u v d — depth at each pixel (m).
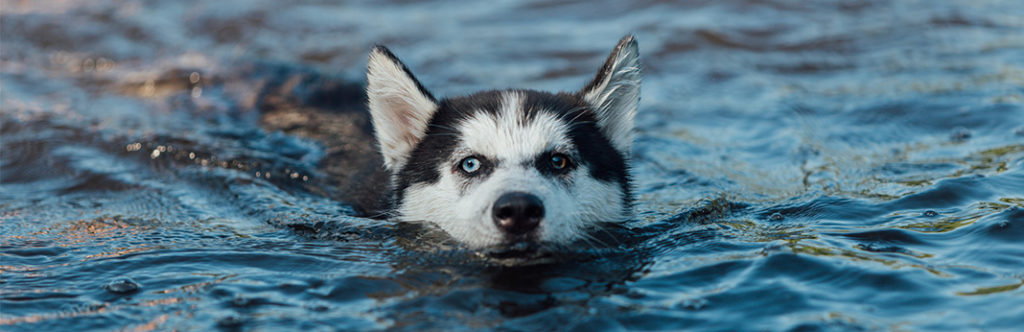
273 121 8.98
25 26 12.77
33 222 5.88
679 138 8.34
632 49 5.90
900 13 12.23
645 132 8.57
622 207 5.72
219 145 7.92
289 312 4.05
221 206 6.27
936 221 5.16
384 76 5.81
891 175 6.46
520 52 11.50
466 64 11.08
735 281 4.31
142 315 4.05
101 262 4.83
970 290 4.02
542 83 10.26
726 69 10.54
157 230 5.60
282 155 7.73
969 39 10.73
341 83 9.87
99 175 7.19
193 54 11.12
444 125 5.68
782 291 4.14
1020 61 9.45
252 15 13.41
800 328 3.72
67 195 6.72
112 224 5.80
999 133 7.26
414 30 12.62
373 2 14.18
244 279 4.52
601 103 5.90
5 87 10.29
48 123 8.73
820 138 7.90
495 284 4.40
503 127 5.35
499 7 13.73
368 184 6.26
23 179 7.25
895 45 10.85
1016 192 5.59
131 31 12.78
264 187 6.69
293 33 12.73
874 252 4.64
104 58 11.79
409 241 5.20
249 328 3.86
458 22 13.02
